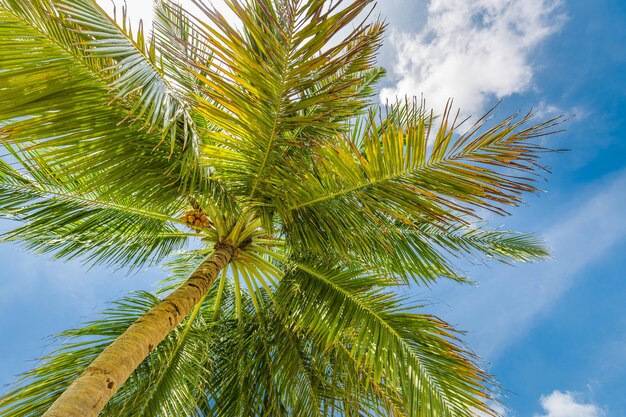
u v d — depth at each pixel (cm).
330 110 276
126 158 279
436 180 280
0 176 354
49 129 236
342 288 400
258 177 331
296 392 420
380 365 330
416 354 344
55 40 235
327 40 217
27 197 360
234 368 453
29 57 225
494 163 259
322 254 370
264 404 425
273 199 349
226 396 432
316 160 315
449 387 326
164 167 304
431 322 360
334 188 322
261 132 282
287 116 283
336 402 411
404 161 284
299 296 419
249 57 231
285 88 242
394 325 361
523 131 251
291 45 217
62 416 190
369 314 372
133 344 255
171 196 318
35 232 388
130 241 469
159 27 318
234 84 269
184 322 460
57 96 235
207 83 249
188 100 269
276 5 226
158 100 232
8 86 218
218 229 449
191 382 406
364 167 298
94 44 208
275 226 469
